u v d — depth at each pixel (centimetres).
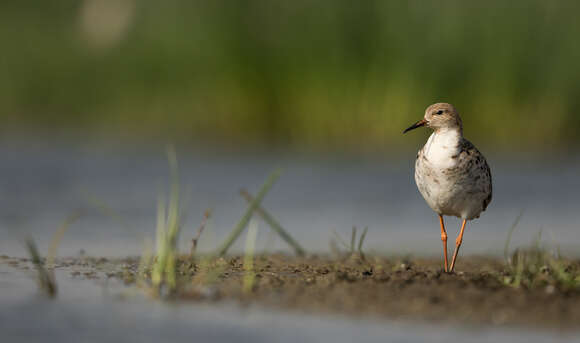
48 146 1939
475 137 1942
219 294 661
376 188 1511
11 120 2473
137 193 1386
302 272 789
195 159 1791
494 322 579
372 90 1933
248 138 2042
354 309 612
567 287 687
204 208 1295
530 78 1948
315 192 1452
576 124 1989
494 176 1656
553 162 1823
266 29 2027
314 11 1961
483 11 1919
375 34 1930
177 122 2153
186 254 918
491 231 1195
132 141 2064
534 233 1177
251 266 816
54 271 773
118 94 2334
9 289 677
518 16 1919
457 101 1931
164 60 2188
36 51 2566
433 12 1902
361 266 858
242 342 528
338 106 1956
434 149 864
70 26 2650
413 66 1903
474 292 661
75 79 2467
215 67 2061
